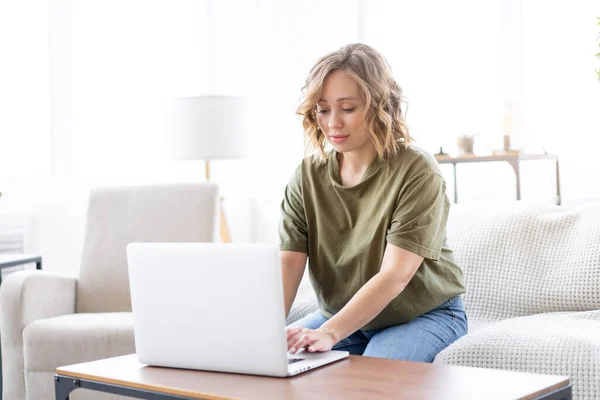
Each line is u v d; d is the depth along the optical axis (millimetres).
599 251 2389
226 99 4109
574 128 4172
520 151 4172
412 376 1464
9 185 4648
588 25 4117
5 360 2934
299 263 2070
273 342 1483
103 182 4871
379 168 1952
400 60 4801
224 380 1503
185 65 5109
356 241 1977
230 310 1521
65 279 3176
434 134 4668
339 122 1885
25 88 4730
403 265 1826
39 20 4766
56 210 4746
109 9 4914
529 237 2557
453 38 4598
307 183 2051
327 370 1542
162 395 1482
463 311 2094
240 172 5254
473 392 1336
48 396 2791
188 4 5117
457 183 4543
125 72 4945
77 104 4832
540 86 4289
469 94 4543
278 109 5148
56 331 2770
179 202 3242
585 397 1865
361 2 4926
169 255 1583
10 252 4629
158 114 5016
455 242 2662
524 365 1944
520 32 4352
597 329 2102
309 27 5062
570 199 4172
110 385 1569
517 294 2492
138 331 1663
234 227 5246
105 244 3275
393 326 2029
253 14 5195
